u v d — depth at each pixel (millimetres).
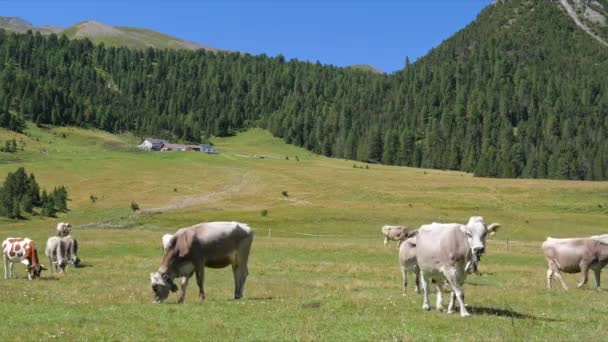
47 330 15445
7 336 14820
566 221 101125
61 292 24547
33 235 76250
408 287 28469
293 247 55094
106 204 125125
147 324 16188
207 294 23781
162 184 153250
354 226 93062
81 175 163250
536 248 60219
